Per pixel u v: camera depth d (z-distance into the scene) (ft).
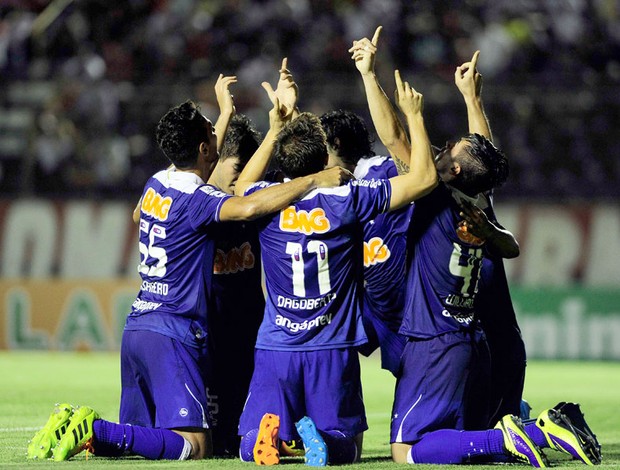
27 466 60.70
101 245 179.01
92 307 178.09
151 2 224.12
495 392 73.26
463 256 66.23
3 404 107.76
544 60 221.87
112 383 131.34
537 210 175.73
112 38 221.66
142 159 192.65
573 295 174.50
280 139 65.67
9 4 220.84
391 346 72.38
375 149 186.80
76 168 190.49
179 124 67.00
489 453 62.80
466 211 65.82
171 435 64.64
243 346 71.46
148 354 65.87
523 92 192.85
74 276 179.11
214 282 70.59
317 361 64.08
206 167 68.69
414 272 67.15
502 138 192.44
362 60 67.77
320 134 65.57
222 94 73.92
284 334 64.59
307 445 61.52
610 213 174.29
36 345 179.32
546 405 113.29
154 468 59.67
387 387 135.33
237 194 69.21
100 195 184.55
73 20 220.64
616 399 119.75
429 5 224.33
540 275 175.63
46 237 179.73
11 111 199.11
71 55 218.59
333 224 63.98
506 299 72.90
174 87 195.62
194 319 66.44
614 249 173.99
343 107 189.57
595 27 225.76
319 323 64.28
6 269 180.14
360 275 66.08
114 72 216.33
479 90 73.77
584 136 192.44
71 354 176.76
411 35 219.82
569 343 174.60
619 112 192.34
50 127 191.83
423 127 64.80
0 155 196.34
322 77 198.39
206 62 218.38
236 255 70.90
